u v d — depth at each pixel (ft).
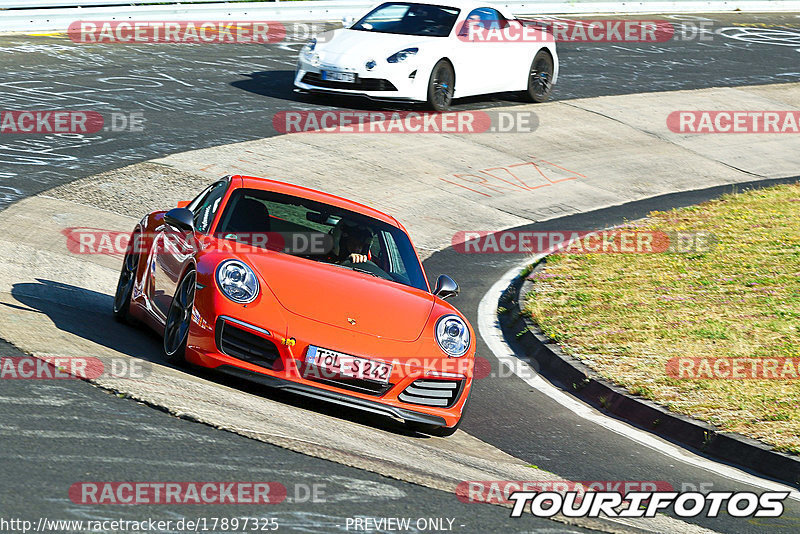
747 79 244.83
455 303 106.93
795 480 64.49
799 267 120.37
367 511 43.42
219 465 45.85
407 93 170.71
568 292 108.99
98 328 72.59
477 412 74.08
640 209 154.20
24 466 42.14
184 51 208.54
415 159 158.71
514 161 167.02
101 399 52.47
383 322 62.64
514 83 191.62
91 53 195.83
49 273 90.99
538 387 83.41
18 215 108.68
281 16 256.73
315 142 156.97
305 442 51.85
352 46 171.83
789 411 74.54
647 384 80.89
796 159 193.57
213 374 61.98
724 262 122.31
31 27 212.02
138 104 163.53
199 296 61.00
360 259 70.90
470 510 46.37
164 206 122.01
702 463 67.62
